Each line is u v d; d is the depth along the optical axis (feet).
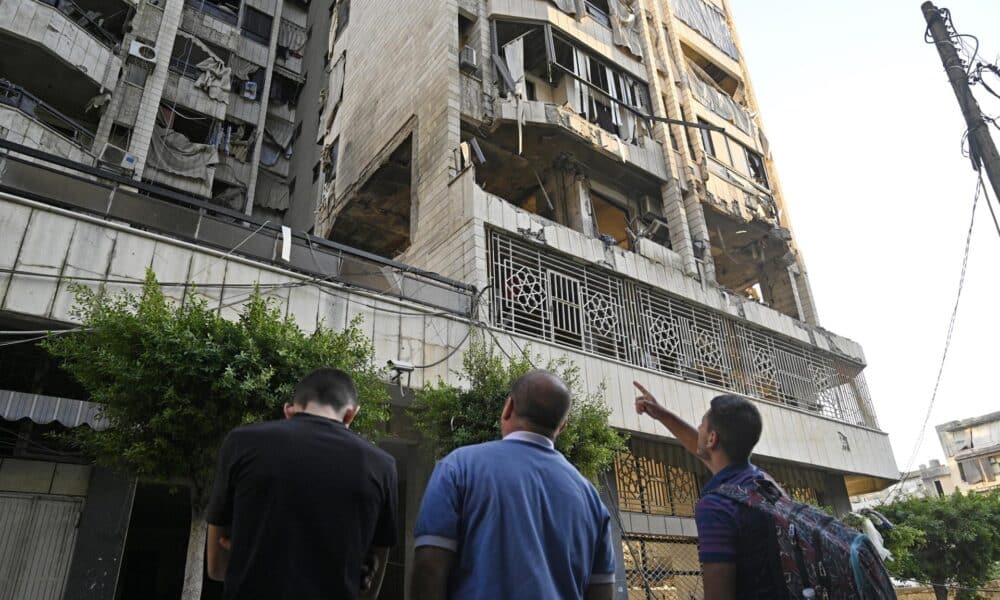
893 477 48.67
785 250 57.67
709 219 53.16
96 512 23.58
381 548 7.09
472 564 6.04
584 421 25.16
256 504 6.08
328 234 52.95
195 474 17.97
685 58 59.93
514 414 7.55
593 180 48.14
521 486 6.52
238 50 71.41
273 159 75.77
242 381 17.56
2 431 23.32
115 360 17.07
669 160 49.14
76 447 24.41
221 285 24.67
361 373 20.65
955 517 44.65
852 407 50.34
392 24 50.75
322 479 6.32
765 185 58.70
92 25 50.62
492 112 41.86
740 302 45.14
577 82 46.70
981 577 44.21
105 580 22.81
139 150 49.65
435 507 6.36
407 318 28.81
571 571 6.39
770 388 44.47
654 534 35.22
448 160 37.47
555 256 36.35
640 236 44.98
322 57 78.28
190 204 25.77
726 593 6.81
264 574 5.79
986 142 25.88
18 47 43.01
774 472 43.04
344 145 53.52
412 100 44.11
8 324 21.54
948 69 27.71
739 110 60.44
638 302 39.09
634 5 55.52
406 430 30.14
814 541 6.68
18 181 22.29
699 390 38.17
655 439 36.24
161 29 55.21
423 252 36.88
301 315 25.94
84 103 48.91
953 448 144.77
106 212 23.77
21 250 21.26
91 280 22.11
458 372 28.04
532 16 45.78
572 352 32.94
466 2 45.06
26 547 22.22
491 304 32.04
